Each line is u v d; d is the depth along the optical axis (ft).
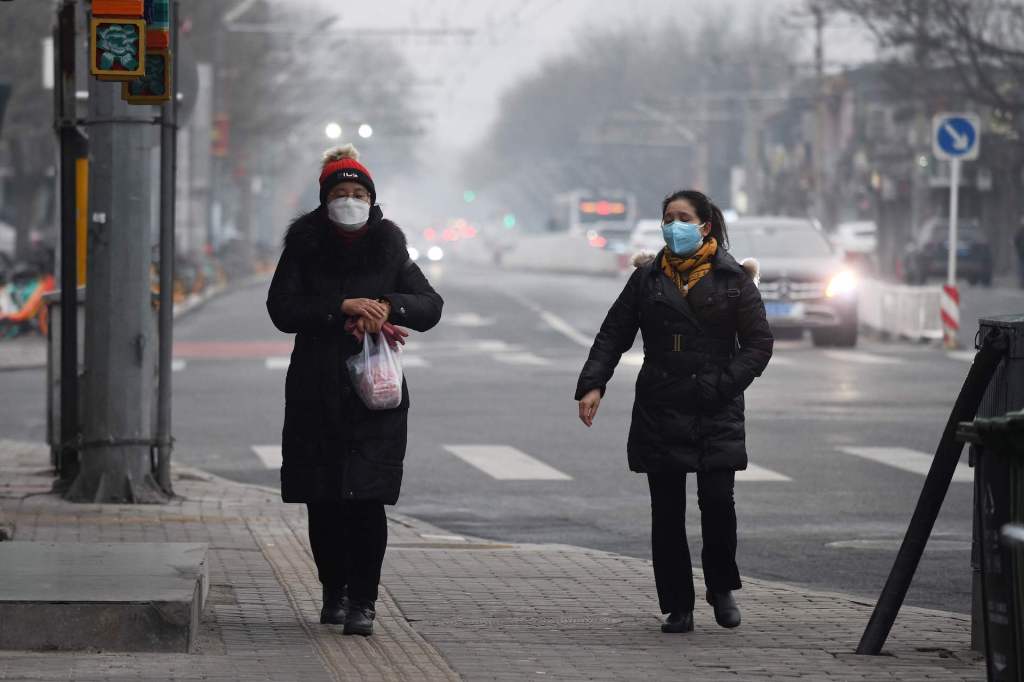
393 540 88.63
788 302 232.12
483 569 78.48
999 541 41.34
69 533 83.82
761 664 56.29
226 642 57.57
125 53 67.36
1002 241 589.73
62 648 54.34
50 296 110.52
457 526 96.94
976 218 600.80
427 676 53.11
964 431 43.80
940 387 180.75
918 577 80.23
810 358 219.20
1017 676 40.09
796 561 85.15
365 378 59.36
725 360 62.69
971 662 56.65
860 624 65.10
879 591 77.15
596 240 620.90
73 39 100.99
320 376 60.18
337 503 61.67
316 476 60.29
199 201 432.25
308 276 60.75
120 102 94.32
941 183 563.48
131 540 82.23
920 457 126.41
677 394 62.28
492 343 255.29
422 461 124.88
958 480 114.32
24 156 474.90
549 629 63.41
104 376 95.66
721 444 62.34
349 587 60.85
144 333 95.81
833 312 232.53
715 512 62.80
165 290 96.53
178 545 66.95
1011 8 396.78
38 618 54.34
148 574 59.72
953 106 487.20
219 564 75.87
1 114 273.33
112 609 54.54
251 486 107.86
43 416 157.38
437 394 175.94
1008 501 42.06
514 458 126.62
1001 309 333.62
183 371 203.62
